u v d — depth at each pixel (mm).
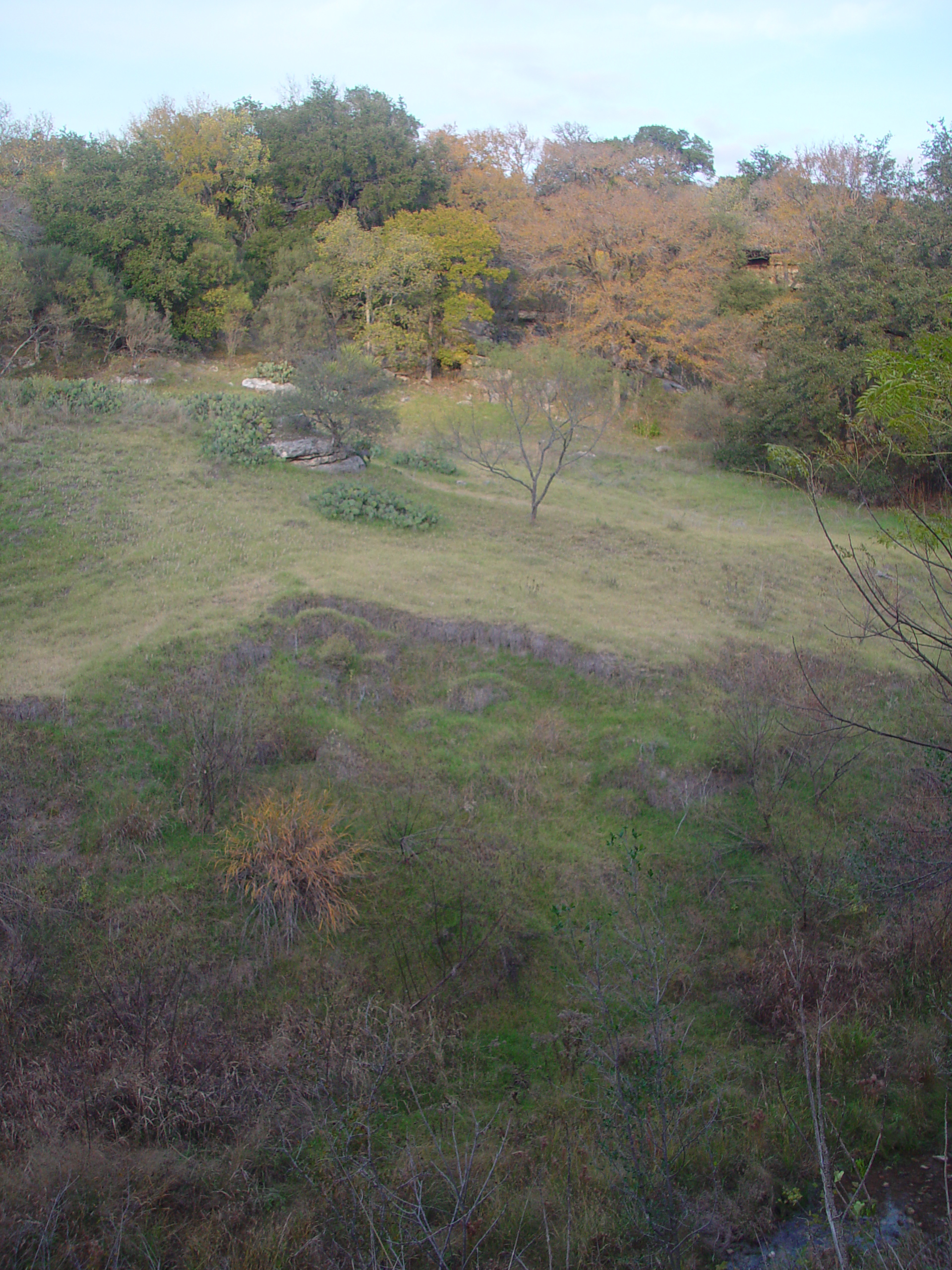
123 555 16250
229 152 39562
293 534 18234
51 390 22578
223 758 10828
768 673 14070
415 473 25359
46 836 9703
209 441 21812
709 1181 6301
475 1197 5836
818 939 9031
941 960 8516
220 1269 5344
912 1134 6832
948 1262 5262
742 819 11125
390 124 43000
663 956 7961
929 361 6598
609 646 14812
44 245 31906
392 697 13328
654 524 23047
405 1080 7242
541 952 8859
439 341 37156
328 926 8906
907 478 22156
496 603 15859
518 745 12406
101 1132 6387
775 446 8258
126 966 8164
